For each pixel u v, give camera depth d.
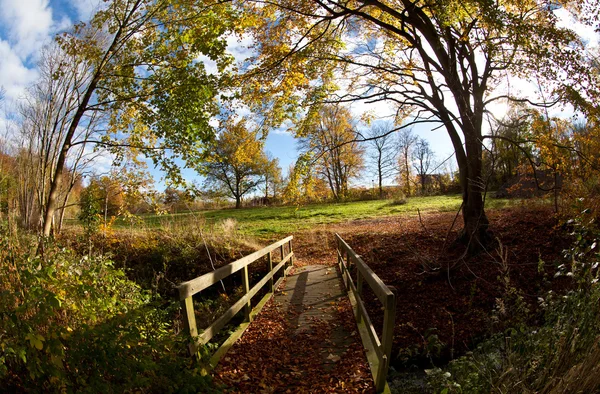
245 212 33.25
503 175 21.08
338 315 6.97
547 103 8.76
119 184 12.69
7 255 3.67
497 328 5.15
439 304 8.61
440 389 3.35
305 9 9.63
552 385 2.49
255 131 10.59
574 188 9.15
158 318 4.08
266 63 9.68
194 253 13.41
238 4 9.21
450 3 7.64
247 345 5.48
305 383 4.45
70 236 12.78
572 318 3.15
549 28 7.65
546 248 9.79
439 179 41.94
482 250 10.46
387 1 10.69
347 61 10.09
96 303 3.54
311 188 10.30
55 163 12.34
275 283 9.95
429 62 10.12
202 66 9.75
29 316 2.96
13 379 2.63
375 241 14.55
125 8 10.43
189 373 3.37
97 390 2.68
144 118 10.41
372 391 4.02
